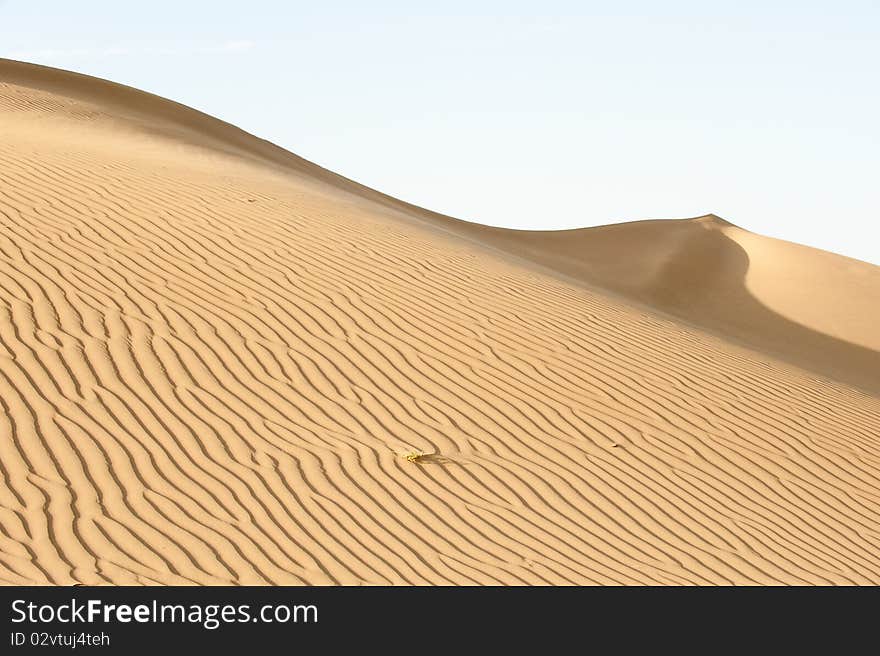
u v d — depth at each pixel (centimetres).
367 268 1352
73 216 1332
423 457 895
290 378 1001
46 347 953
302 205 1711
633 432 1026
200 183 1731
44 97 3256
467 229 3669
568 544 807
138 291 1116
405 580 721
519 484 888
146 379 939
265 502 789
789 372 1402
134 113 3616
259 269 1256
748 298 3194
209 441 862
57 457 794
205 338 1040
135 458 815
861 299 3241
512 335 1212
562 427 1007
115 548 697
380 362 1070
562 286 1572
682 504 905
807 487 988
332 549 746
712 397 1162
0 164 1602
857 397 1357
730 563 819
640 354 1256
